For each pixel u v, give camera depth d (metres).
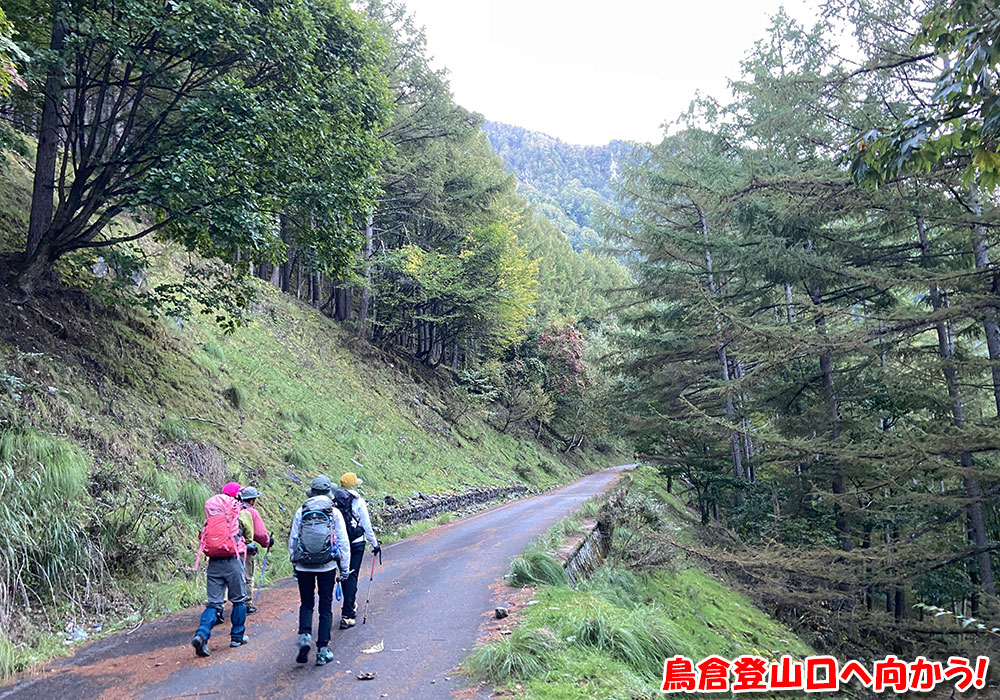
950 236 11.65
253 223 8.81
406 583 7.84
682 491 28.78
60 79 8.76
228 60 9.40
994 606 10.03
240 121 8.65
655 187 18.92
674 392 20.33
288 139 9.78
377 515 13.12
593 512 11.81
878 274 11.98
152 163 9.48
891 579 11.05
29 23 8.55
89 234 9.69
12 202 11.21
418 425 22.42
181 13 8.05
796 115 12.05
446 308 27.38
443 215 26.41
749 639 9.96
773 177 11.05
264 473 11.51
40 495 6.25
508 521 13.77
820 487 15.53
